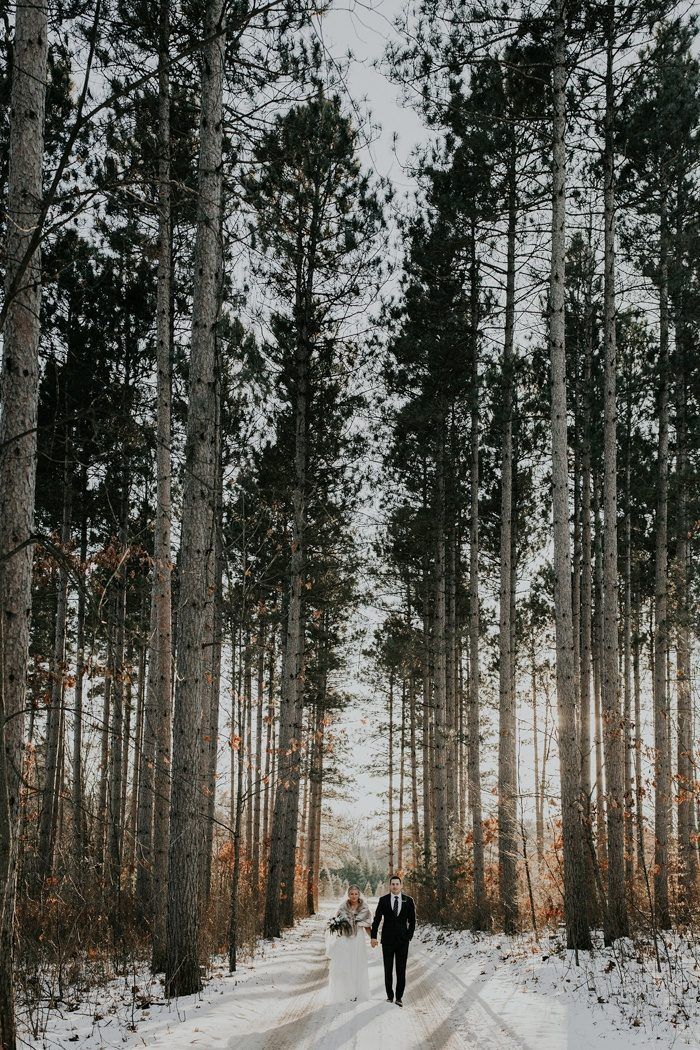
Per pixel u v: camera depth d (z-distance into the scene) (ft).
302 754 59.88
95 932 35.53
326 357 61.82
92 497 53.57
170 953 29.25
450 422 72.49
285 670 61.05
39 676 36.52
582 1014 25.58
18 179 20.49
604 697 42.24
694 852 53.72
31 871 39.34
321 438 63.67
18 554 19.54
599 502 69.21
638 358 63.82
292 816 70.69
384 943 31.68
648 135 45.09
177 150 38.58
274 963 41.73
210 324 32.76
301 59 30.37
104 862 39.40
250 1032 24.35
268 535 57.00
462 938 55.21
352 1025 25.95
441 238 57.06
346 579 70.44
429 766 93.71
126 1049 21.03
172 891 29.63
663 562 53.36
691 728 56.59
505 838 50.65
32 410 20.27
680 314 53.36
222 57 33.14
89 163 36.76
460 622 90.84
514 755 52.03
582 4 41.68
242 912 55.62
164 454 40.42
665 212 53.01
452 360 61.77
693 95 44.57
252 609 52.75
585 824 37.81
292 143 38.47
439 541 73.31
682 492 56.49
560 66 41.73
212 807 53.52
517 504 71.97
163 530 39.52
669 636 53.83
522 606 87.40
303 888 98.73
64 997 27.91
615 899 38.47
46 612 67.05
